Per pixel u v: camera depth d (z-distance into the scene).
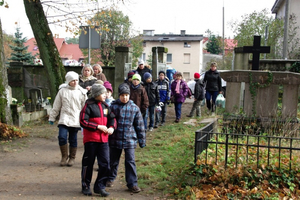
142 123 5.62
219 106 12.53
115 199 5.18
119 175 6.37
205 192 5.19
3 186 5.65
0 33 9.77
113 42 34.25
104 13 12.43
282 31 24.61
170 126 10.52
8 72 15.60
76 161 7.22
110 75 14.77
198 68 52.75
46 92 15.59
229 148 6.75
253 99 8.69
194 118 11.85
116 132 5.51
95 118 5.25
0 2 9.32
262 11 26.05
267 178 5.43
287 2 18.36
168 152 7.62
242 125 8.54
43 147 8.34
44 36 11.89
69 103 6.79
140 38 39.28
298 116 9.36
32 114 11.96
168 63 53.44
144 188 5.66
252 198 5.02
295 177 5.41
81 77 8.35
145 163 6.88
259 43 9.83
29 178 6.09
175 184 5.64
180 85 11.35
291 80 8.33
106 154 5.33
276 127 8.30
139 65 12.05
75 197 5.24
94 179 6.16
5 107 9.74
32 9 11.72
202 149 6.27
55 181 5.96
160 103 10.52
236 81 8.80
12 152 7.79
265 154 6.31
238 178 5.42
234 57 13.88
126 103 5.56
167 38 53.81
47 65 12.05
